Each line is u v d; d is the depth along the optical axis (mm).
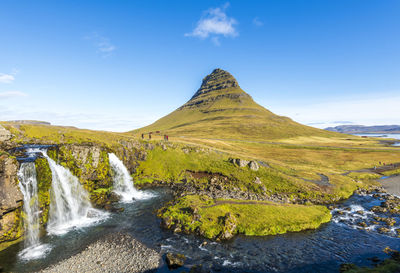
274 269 28109
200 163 75688
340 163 106562
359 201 57344
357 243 34906
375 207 50719
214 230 37062
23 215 36812
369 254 31562
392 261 28953
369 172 91438
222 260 29969
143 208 48688
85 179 52312
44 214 40375
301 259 30391
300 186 63750
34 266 28625
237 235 36938
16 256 30844
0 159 35125
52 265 28812
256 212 43750
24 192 38188
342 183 69500
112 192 56062
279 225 39594
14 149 47875
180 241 34812
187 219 40156
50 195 43000
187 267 28266
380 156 122875
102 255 31078
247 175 69125
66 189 46938
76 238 35906
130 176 66500
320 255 31406
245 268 28219
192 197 50719
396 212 47969
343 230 39656
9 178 35312
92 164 54719
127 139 74375
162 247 33094
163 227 39375
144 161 73688
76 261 29656
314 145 163250
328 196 59625
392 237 36906
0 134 48844
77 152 52750
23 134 56062
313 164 102062
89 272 27438
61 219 42906
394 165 102375
